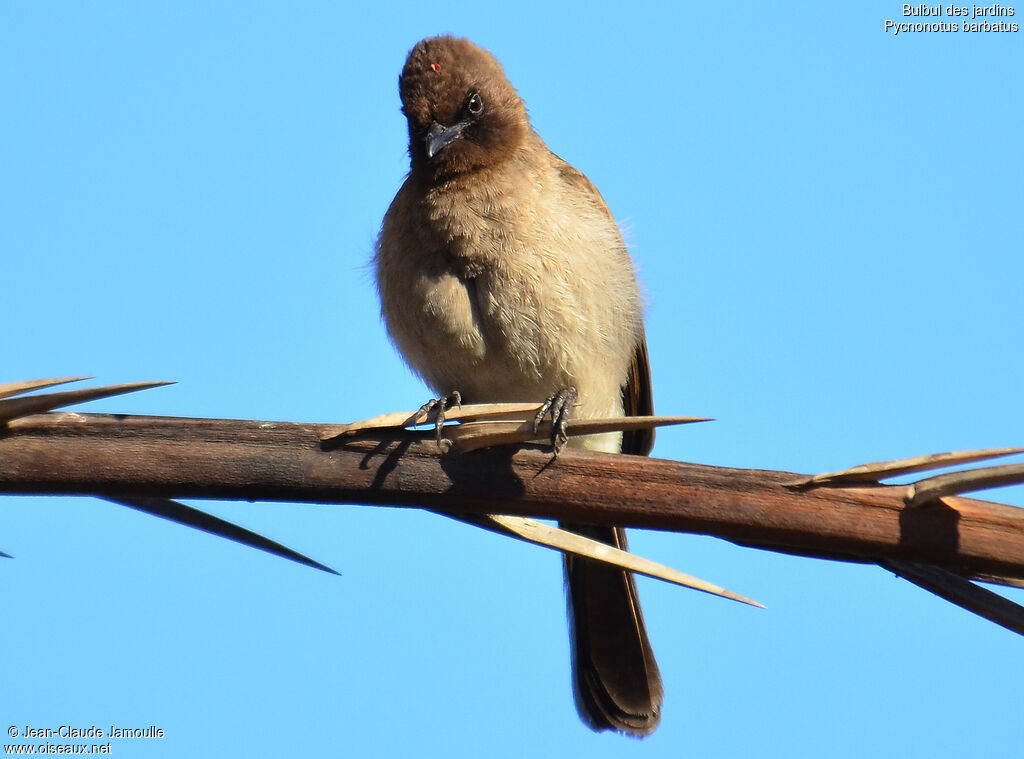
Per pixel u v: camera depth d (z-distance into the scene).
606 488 5.45
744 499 5.30
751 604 5.40
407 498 5.58
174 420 5.52
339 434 5.52
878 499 5.23
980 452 5.12
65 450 5.42
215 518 5.63
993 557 5.18
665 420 5.54
